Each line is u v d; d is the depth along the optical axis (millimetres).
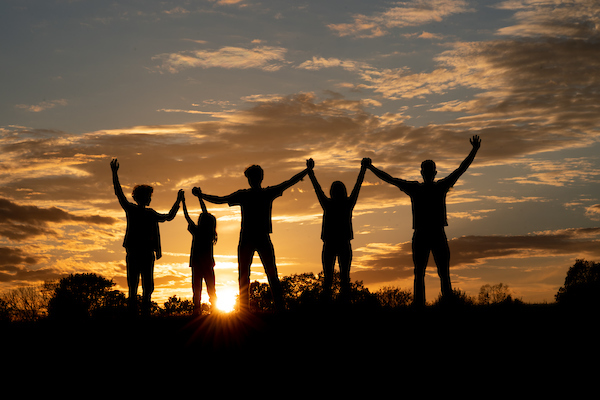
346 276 17172
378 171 17438
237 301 17328
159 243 18312
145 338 15523
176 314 18875
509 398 12031
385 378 12953
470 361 13523
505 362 13414
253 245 17375
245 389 12773
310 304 17156
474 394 12219
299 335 15164
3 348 15211
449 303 16703
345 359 13820
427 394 12297
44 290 37906
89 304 37531
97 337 15836
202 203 18344
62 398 12539
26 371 13812
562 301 17688
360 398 12273
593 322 15547
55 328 16719
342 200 17344
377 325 15688
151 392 12750
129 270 17766
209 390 12734
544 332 14906
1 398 12586
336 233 17203
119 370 13734
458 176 16984
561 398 11914
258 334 15406
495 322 15703
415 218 17109
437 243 16875
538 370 13016
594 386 12281
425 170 17141
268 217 17531
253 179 17703
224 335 15398
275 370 13469
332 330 15406
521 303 17359
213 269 18234
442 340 14617
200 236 18141
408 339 14711
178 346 14883
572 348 13961
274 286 17312
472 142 17031
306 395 12398
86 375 13539
